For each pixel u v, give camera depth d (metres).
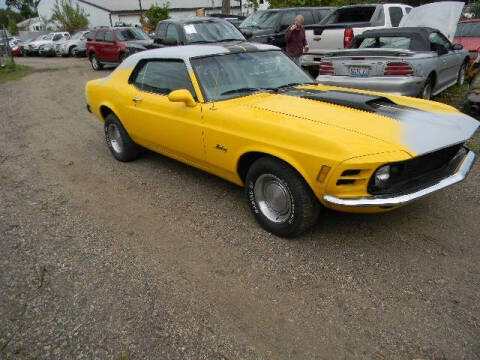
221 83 4.11
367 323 2.58
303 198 3.23
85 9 45.28
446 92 8.87
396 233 3.58
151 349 2.46
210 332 2.57
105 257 3.41
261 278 3.06
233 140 3.60
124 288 3.01
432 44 7.41
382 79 6.59
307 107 3.59
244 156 3.63
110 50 16.23
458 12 9.09
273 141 3.27
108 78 5.49
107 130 5.73
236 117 3.58
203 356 2.40
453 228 3.62
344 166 2.83
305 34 9.95
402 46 7.45
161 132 4.51
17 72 18.12
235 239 3.61
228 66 4.27
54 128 7.85
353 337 2.48
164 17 27.67
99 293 2.97
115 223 3.99
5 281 3.15
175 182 4.94
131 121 5.00
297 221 3.33
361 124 3.17
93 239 3.71
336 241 3.49
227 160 3.76
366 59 6.71
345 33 9.48
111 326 2.65
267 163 3.37
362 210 3.00
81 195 4.68
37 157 6.13
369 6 9.80
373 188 2.92
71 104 10.27
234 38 10.17
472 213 3.87
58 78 15.53
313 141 3.01
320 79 7.31
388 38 7.65
